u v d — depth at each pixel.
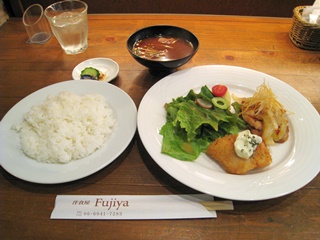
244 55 0.42
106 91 0.33
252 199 0.22
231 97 0.34
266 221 0.22
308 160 0.25
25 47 0.45
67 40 0.42
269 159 0.25
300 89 0.36
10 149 0.26
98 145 0.26
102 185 0.25
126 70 0.40
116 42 0.45
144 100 0.31
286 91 0.33
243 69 0.37
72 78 0.38
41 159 0.26
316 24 0.40
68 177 0.23
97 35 0.47
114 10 0.65
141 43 0.39
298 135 0.28
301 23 0.42
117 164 0.27
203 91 0.33
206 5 0.63
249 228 0.22
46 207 0.23
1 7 0.54
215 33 0.47
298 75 0.39
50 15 0.45
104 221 0.22
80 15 0.42
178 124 0.29
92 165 0.25
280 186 0.23
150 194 0.24
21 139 0.27
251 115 0.31
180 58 0.35
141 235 0.21
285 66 0.40
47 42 0.46
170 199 0.24
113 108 0.31
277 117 0.29
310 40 0.42
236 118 0.30
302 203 0.24
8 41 0.46
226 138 0.27
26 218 0.22
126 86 0.37
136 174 0.26
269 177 0.24
